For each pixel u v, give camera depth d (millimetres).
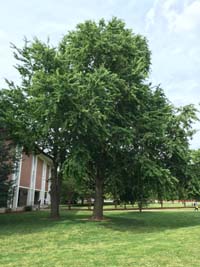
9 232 16375
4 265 8750
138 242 12758
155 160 21281
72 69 20344
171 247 11188
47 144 24328
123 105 21453
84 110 17125
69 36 22844
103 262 8914
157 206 57156
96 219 22703
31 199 42844
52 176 25453
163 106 23125
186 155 21375
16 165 22234
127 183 22469
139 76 21672
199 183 22125
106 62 21578
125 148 21047
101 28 22562
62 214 30188
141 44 24453
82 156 18500
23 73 23125
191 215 31141
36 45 20906
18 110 21625
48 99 17344
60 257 9805
